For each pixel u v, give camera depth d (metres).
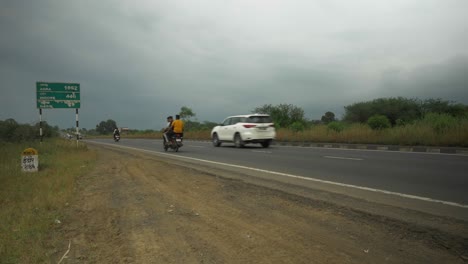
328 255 3.71
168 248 4.00
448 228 4.50
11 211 5.40
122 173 9.95
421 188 7.12
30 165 9.63
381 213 5.23
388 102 33.97
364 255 3.71
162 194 6.89
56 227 4.81
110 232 4.60
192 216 5.26
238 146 20.80
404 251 3.80
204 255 3.79
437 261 3.56
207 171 10.12
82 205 6.06
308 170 10.07
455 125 17.86
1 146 17.92
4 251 3.82
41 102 20.33
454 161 11.67
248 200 6.23
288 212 5.36
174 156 15.44
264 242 4.11
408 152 15.50
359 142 21.06
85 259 3.75
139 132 72.19
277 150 18.16
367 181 8.03
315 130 25.44
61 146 19.75
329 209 5.47
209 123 52.16
